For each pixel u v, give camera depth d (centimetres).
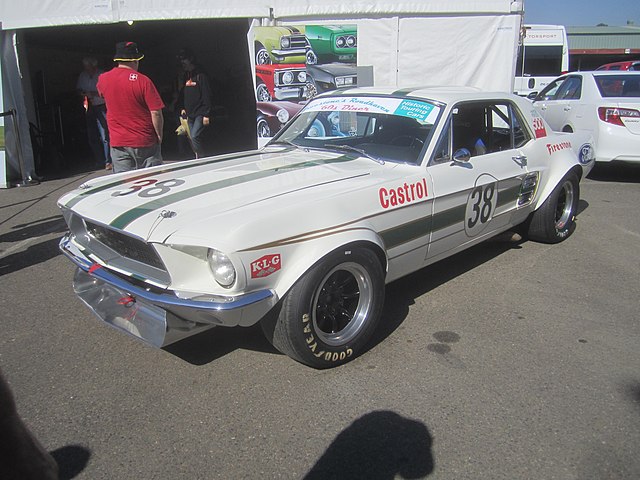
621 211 685
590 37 2972
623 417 278
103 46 1390
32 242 574
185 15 819
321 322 316
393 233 346
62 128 1152
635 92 852
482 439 261
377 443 259
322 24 821
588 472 240
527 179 479
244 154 434
